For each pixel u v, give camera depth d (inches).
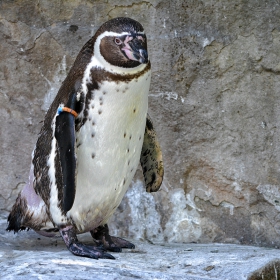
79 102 494.6
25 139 667.4
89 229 534.6
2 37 666.2
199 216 655.8
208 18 666.2
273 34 663.8
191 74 664.4
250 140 659.4
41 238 602.9
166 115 663.1
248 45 664.4
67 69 669.3
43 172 518.3
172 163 660.7
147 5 666.2
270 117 660.1
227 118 661.3
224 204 657.6
